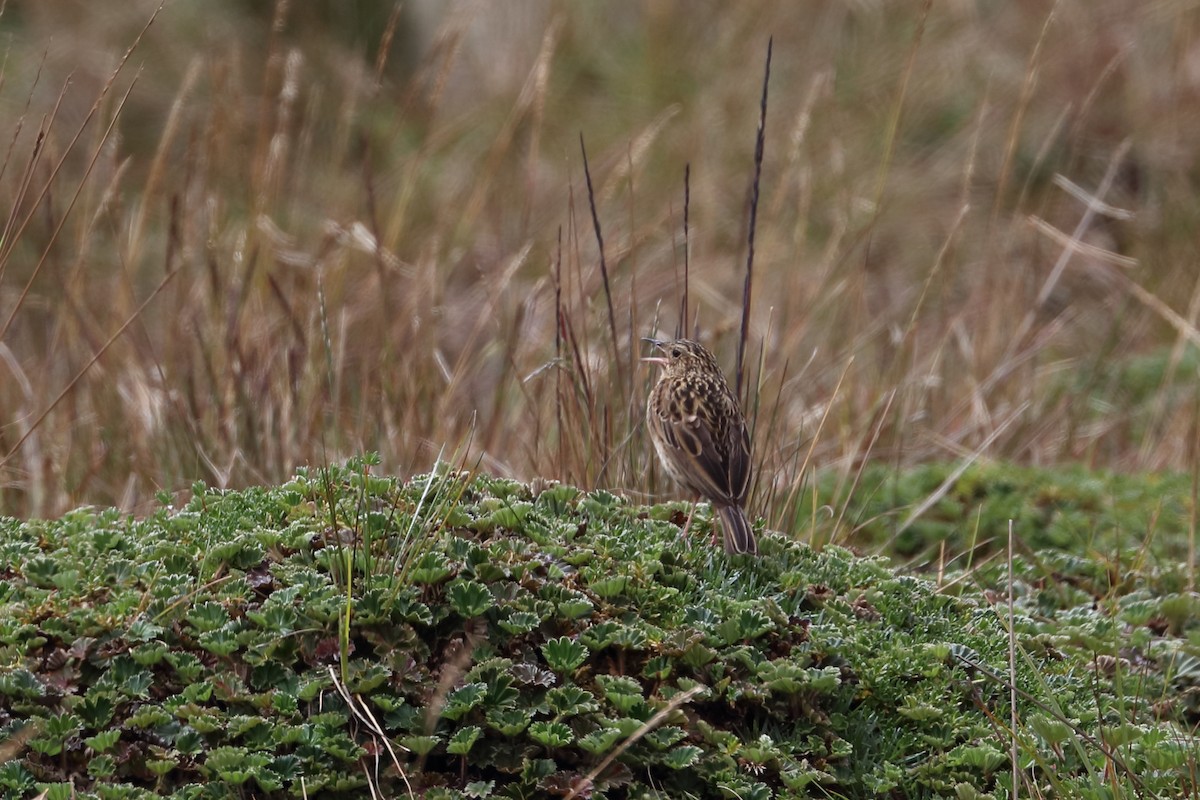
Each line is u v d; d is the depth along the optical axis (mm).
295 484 8406
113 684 6887
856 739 7500
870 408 12758
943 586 9664
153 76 17984
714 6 21188
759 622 7648
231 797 6566
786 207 17844
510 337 12070
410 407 11641
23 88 17578
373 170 17797
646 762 6969
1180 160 19234
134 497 11125
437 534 7609
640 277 15898
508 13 20297
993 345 14578
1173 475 12430
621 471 10188
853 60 20469
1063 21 20453
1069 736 7582
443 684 6789
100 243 15352
